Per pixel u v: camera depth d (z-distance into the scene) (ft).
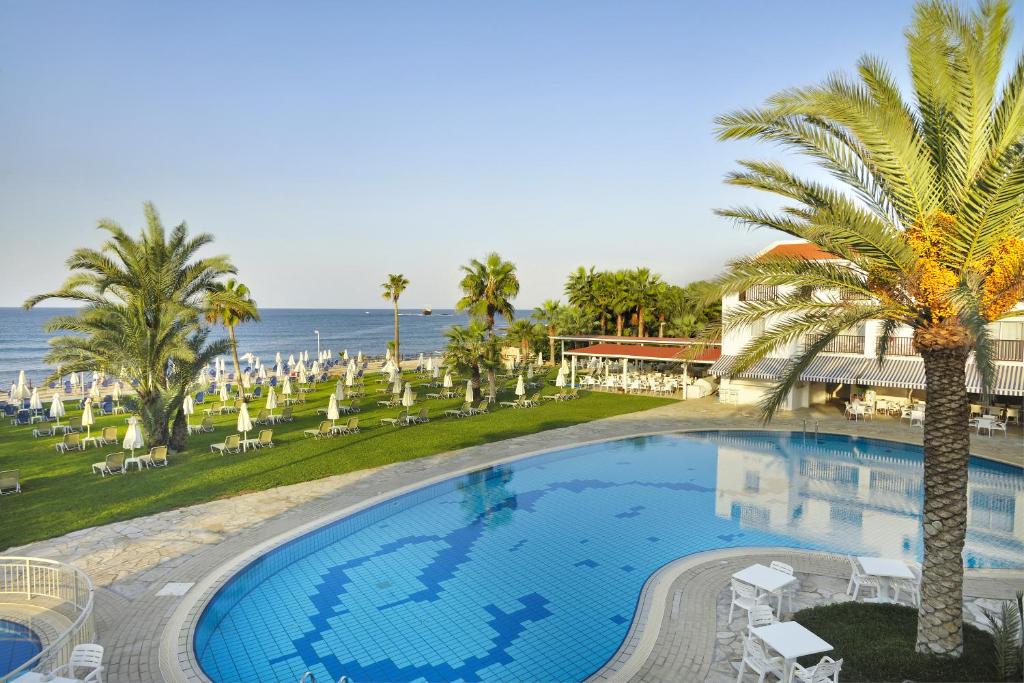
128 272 78.02
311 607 39.50
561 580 43.42
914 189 30.48
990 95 28.86
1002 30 27.73
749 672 29.60
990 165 26.18
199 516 52.06
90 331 73.31
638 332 221.66
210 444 83.05
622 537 51.52
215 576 40.40
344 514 52.13
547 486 66.39
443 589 42.06
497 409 113.39
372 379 171.42
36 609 36.45
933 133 31.68
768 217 33.14
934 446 29.32
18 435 92.58
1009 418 93.50
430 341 506.89
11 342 430.20
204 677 29.50
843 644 30.99
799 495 62.95
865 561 37.73
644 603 37.06
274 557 45.03
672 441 87.20
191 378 80.18
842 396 120.37
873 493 63.52
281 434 89.92
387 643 35.27
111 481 63.62
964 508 29.04
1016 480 66.23
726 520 55.62
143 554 44.04
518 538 51.37
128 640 32.73
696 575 41.19
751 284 32.32
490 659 33.63
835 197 31.89
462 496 62.85
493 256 135.13
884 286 31.58
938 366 29.22
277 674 32.19
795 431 89.45
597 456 79.36
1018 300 28.45
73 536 47.62
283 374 180.65
